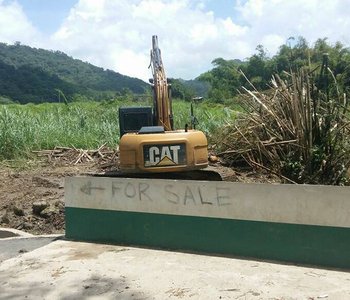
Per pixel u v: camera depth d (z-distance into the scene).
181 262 5.38
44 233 7.43
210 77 32.47
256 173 10.02
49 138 13.79
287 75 10.92
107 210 6.21
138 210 6.04
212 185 5.61
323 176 9.27
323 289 4.55
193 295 4.52
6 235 7.27
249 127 10.67
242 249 5.52
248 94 11.43
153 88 9.08
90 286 4.82
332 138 9.36
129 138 7.61
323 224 5.13
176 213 5.83
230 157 10.71
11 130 13.24
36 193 9.23
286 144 9.81
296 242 5.26
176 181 5.80
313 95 9.49
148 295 4.56
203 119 14.62
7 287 4.90
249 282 4.76
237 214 5.52
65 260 5.59
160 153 7.49
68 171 11.05
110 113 17.12
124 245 6.08
